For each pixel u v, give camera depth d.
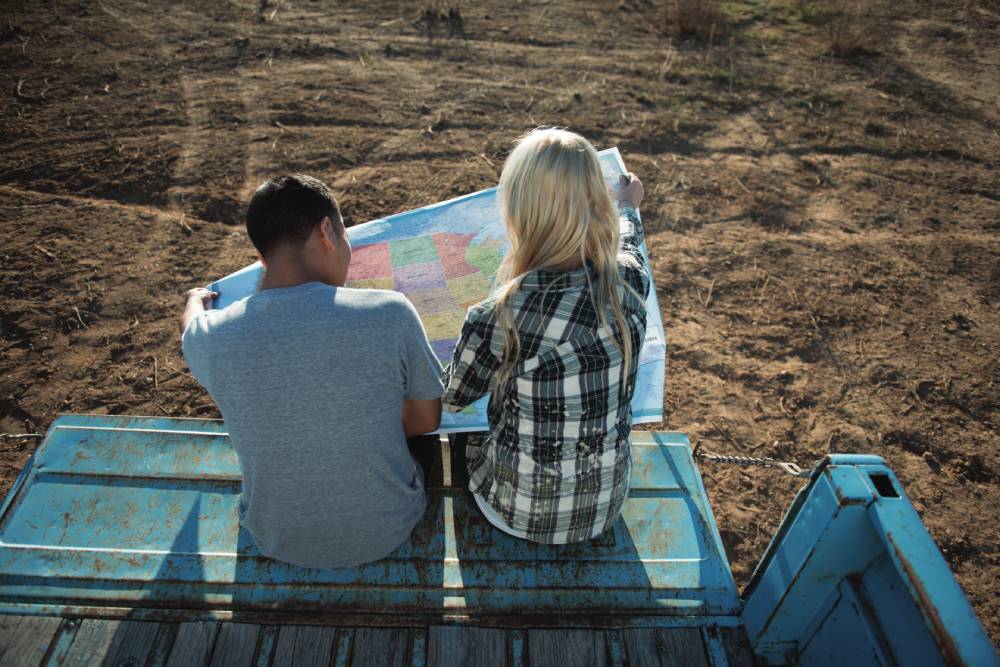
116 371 3.79
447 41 7.57
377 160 5.62
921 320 4.42
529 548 1.98
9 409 3.55
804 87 7.09
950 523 3.29
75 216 4.81
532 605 1.87
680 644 1.82
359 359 1.48
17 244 4.52
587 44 7.73
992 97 7.07
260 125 5.90
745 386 3.94
